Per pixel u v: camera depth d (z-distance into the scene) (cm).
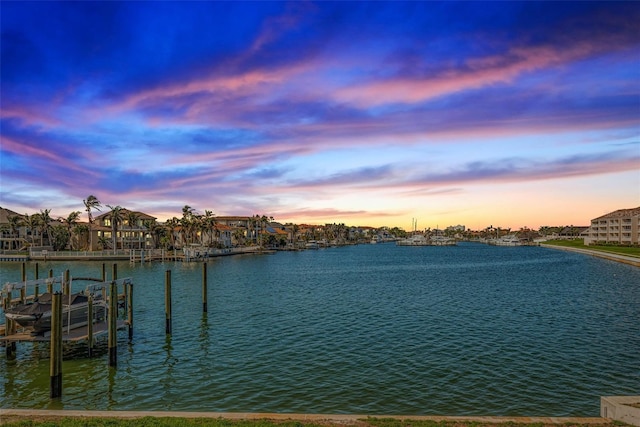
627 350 2916
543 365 2594
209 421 1542
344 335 3341
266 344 3095
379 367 2564
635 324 3741
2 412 1662
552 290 6112
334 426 1508
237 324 3750
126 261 11319
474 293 5803
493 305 4750
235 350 2952
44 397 2188
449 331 3459
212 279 7538
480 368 2539
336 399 2106
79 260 11156
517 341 3147
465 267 10900
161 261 11456
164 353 2894
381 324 3731
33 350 2947
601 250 15938
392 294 5694
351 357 2764
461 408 1998
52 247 13538
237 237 19075
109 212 14512
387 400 2088
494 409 1986
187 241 14588
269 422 1532
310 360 2709
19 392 2255
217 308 4562
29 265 10131
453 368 2539
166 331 3378
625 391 2202
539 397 2120
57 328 2162
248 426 1490
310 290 6103
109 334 2619
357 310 4428
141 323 3784
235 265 10925
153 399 2138
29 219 13038
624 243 18362
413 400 2086
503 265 11512
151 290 5956
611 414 1561
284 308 4553
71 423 1535
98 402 2112
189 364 2656
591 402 2066
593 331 3469
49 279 3544
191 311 4359
